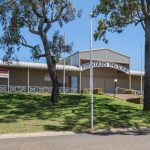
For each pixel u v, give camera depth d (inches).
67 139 756.6
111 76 2261.3
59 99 1412.4
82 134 854.5
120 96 1755.7
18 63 1809.8
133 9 1349.7
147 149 639.8
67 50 1470.2
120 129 955.3
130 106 1373.0
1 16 1373.0
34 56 1398.9
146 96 1268.5
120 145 679.7
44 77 1959.9
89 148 643.5
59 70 1978.3
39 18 1360.7
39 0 1337.4
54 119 1027.3
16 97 1428.4
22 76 1898.4
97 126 963.3
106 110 1223.5
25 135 816.3
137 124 1033.5
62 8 1380.4
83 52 2053.4
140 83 2347.4
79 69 2020.2
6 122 953.5
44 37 1355.8
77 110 1185.4
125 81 2315.5
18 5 1354.6
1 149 626.2
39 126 920.9
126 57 2214.6
